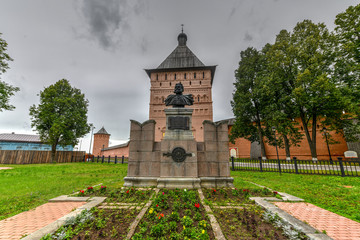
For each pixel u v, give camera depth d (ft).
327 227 12.35
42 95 87.76
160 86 124.67
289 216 12.81
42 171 45.27
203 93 120.88
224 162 24.09
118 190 20.38
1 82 64.54
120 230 10.71
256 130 85.66
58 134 82.02
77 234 10.17
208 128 25.02
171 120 24.98
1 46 64.80
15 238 10.26
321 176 34.83
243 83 81.20
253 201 16.87
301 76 57.36
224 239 9.76
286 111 71.41
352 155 71.72
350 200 18.65
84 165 67.00
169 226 10.82
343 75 55.57
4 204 16.92
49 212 14.44
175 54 136.67
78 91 100.58
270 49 73.20
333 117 62.08
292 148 88.33
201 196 18.06
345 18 55.11
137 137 24.94
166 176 22.66
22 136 136.15
